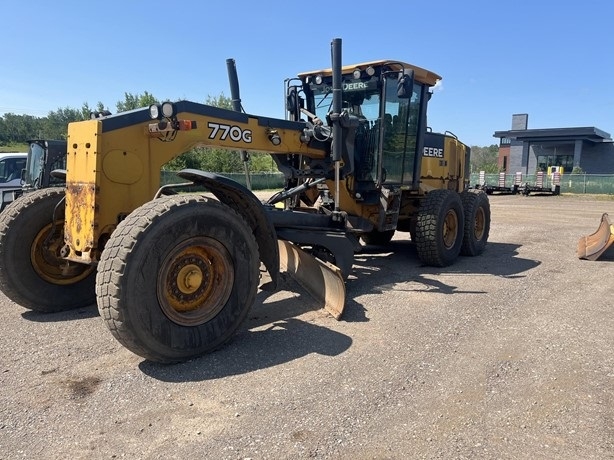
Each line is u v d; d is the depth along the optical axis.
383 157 6.98
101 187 4.30
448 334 4.56
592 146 37.12
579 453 2.75
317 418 3.10
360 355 4.07
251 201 4.53
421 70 7.30
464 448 2.80
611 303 5.61
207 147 5.30
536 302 5.63
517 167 40.41
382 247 9.62
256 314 5.11
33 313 5.20
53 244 5.14
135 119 4.52
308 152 6.39
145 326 3.61
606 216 9.16
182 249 3.87
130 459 2.70
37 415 3.14
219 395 3.40
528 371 3.80
